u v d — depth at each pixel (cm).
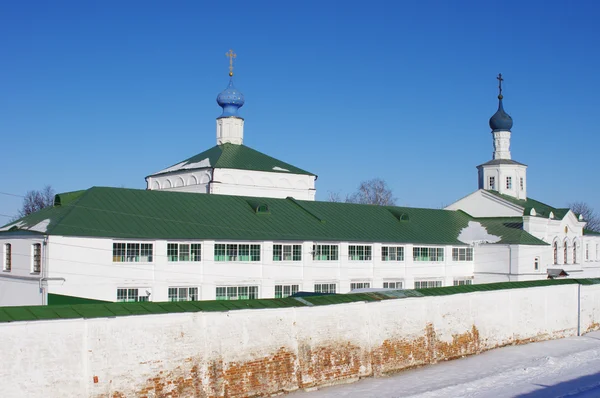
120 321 2434
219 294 4691
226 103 6750
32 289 4100
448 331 3862
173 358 2559
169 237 4438
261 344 2848
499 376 3497
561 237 7256
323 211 5853
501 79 7938
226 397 2698
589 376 3597
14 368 2175
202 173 6275
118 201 4712
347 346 3222
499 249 6344
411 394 3034
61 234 4031
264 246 4922
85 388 2323
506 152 7906
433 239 6103
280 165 6569
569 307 5034
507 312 4397
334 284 5344
